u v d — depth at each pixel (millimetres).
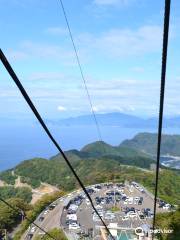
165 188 149375
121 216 96000
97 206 108000
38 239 80500
